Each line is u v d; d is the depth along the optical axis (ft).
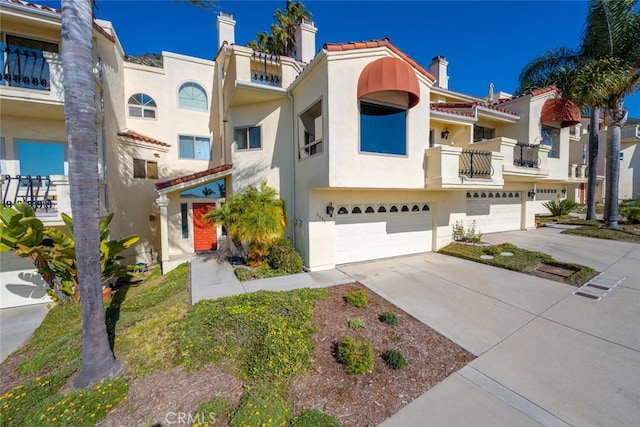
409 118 31.65
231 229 32.96
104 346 15.37
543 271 30.01
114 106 43.16
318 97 29.50
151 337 18.79
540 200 72.64
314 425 11.48
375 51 29.09
